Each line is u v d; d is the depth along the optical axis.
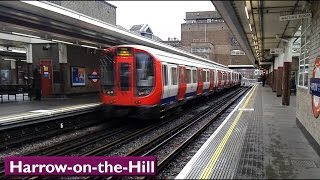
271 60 38.47
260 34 15.86
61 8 11.20
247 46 19.62
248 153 7.58
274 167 6.39
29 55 19.38
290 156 7.26
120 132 12.29
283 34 16.44
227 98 28.06
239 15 9.62
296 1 8.84
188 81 17.06
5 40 17.88
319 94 7.45
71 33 15.17
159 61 12.61
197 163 6.88
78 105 14.77
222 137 9.49
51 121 12.05
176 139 11.02
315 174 5.95
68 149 9.40
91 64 22.11
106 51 13.02
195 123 14.23
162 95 12.89
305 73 10.22
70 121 13.03
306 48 10.27
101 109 14.74
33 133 11.25
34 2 9.95
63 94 19.06
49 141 10.81
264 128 10.89
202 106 21.14
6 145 9.73
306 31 10.38
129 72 12.61
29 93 18.27
